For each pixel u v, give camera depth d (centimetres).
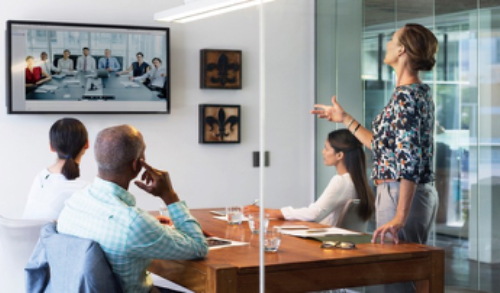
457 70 229
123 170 221
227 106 374
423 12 229
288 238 247
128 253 208
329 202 243
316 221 247
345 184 238
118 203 215
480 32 229
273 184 242
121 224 208
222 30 371
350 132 240
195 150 376
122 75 409
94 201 217
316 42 238
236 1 307
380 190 232
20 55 409
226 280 204
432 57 228
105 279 200
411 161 225
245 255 225
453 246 226
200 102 383
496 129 228
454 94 229
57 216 312
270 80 239
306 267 212
